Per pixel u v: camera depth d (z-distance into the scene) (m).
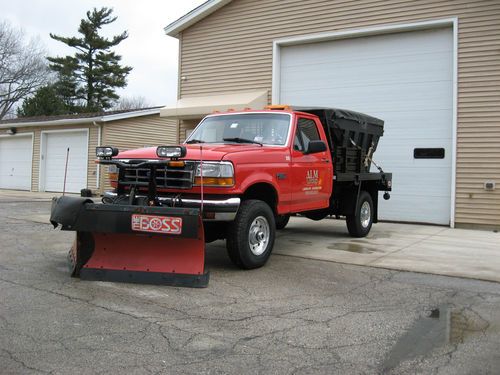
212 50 15.72
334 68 13.71
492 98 11.34
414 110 12.54
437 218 12.20
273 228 6.58
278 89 14.52
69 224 5.45
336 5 13.39
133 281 5.53
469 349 3.84
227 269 6.41
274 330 4.21
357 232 9.48
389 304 5.04
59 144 22.05
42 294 5.07
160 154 5.71
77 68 44.97
